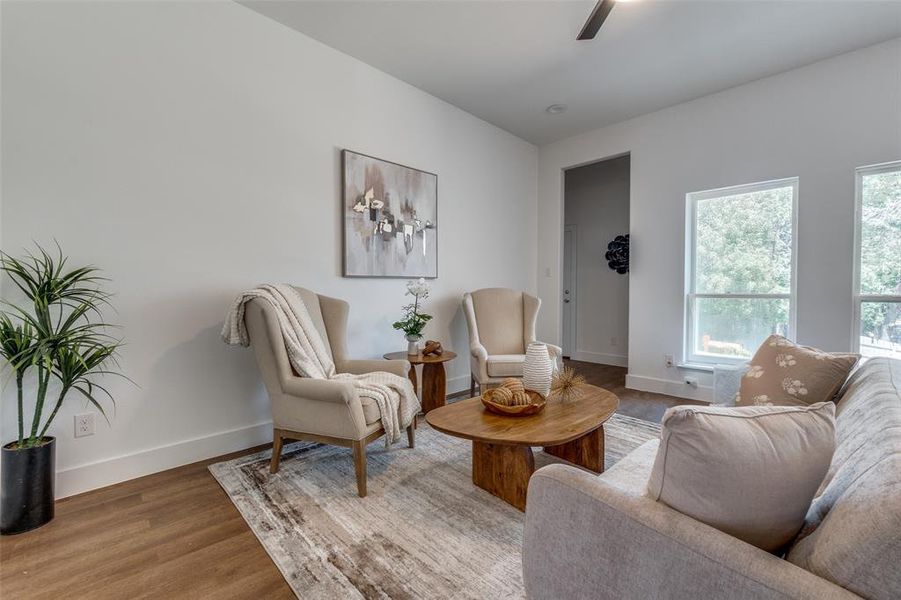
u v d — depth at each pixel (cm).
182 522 167
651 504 77
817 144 291
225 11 233
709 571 66
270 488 194
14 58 174
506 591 129
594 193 546
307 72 268
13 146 175
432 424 174
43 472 164
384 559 144
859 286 282
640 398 357
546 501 89
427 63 297
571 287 575
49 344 160
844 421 116
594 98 349
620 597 76
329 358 240
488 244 409
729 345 342
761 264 325
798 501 72
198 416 227
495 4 234
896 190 268
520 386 198
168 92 214
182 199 220
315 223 275
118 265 201
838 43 268
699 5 231
